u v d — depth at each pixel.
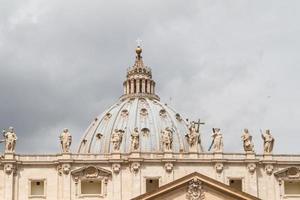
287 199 150.12
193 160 150.12
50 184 149.00
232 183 150.88
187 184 146.00
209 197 146.00
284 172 151.00
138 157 149.12
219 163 150.38
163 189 144.62
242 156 151.38
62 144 150.38
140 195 144.00
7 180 147.50
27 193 148.25
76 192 148.38
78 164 149.62
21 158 149.75
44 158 150.12
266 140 152.12
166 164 149.38
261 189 150.12
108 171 149.12
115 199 147.75
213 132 153.00
